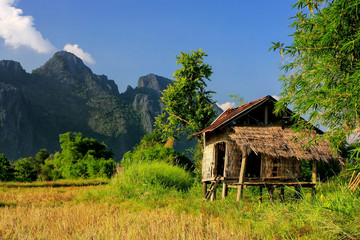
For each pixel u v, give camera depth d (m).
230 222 7.78
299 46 7.96
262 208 8.93
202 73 37.53
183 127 40.06
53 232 7.32
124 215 9.14
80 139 62.81
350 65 7.38
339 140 7.76
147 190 16.89
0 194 18.73
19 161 62.56
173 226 7.14
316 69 7.39
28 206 13.76
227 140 15.55
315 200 8.16
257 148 13.55
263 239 6.29
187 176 21.61
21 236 7.00
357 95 6.55
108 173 42.19
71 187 25.62
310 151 14.06
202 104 37.56
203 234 6.66
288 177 14.69
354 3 6.61
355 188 7.52
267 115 15.54
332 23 7.04
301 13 8.09
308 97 7.16
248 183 13.73
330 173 17.58
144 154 32.91
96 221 8.59
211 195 15.62
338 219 6.27
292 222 7.03
